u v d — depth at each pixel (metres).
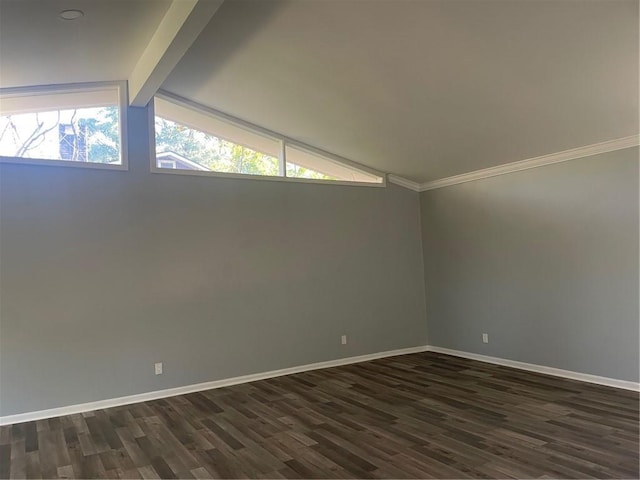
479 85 3.84
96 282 4.48
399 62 3.70
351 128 5.15
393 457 3.08
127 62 4.21
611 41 3.05
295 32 3.54
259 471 2.94
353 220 6.18
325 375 5.41
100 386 4.43
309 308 5.74
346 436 3.47
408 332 6.55
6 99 4.30
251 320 5.32
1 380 4.03
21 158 4.24
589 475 2.71
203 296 5.04
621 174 4.44
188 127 5.18
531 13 2.90
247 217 5.39
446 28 3.19
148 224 4.79
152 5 3.13
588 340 4.71
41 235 4.27
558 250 4.98
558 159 4.97
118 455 3.26
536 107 4.05
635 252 4.33
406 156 5.71
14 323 4.11
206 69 4.38
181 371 4.85
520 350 5.40
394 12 3.12
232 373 5.15
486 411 3.92
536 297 5.21
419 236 6.75
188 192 5.04
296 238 5.71
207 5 2.85
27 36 3.18
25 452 3.37
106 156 4.70
